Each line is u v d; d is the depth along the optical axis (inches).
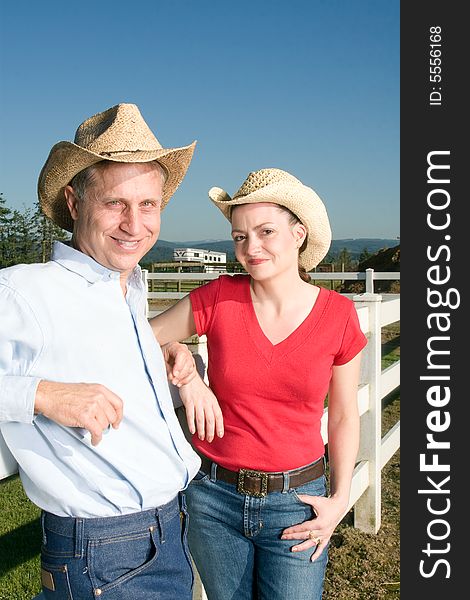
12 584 140.4
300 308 80.7
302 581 80.4
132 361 66.4
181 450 69.5
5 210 1576.0
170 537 66.9
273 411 80.0
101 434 59.3
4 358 60.7
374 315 168.6
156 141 70.7
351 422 86.7
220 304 82.6
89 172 66.9
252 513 80.2
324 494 83.9
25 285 61.7
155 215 69.3
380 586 148.8
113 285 67.2
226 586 83.3
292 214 80.9
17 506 179.9
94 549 62.3
